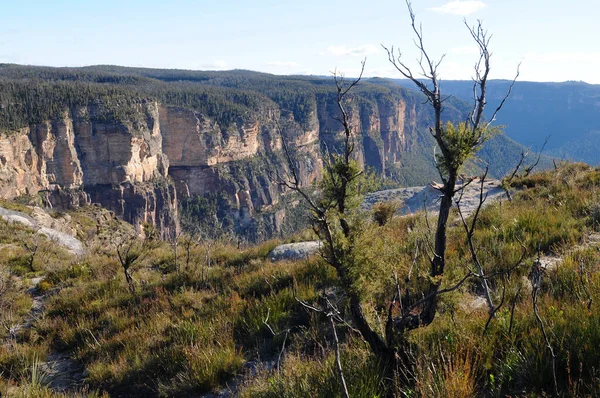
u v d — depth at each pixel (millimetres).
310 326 6340
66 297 10555
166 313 8492
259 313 7207
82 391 6438
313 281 8000
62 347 8430
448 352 3984
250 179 138000
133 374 6617
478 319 4539
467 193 14438
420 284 5961
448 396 3334
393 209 10938
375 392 3705
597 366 3451
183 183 129250
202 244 14625
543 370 3508
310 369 4621
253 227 133375
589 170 14023
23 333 9000
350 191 3941
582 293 4637
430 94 3721
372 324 4227
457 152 3709
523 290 5312
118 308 9391
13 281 11602
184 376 6066
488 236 8023
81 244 20125
